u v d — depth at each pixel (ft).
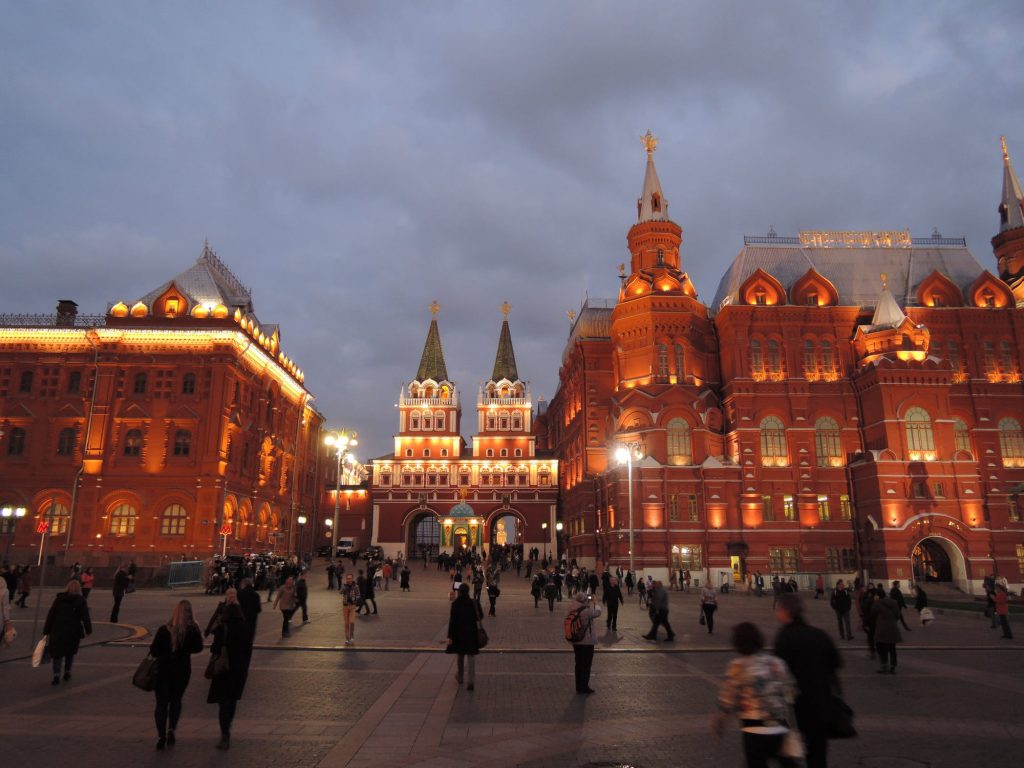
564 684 56.44
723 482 207.21
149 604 118.42
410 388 370.73
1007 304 227.40
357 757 35.94
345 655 70.38
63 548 199.62
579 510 266.77
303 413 298.56
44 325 216.13
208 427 204.54
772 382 215.31
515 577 238.27
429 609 119.55
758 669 25.86
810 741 26.55
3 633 52.75
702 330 234.58
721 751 37.52
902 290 236.02
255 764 34.60
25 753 35.65
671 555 200.85
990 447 211.20
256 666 63.26
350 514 358.23
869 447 208.64
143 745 37.47
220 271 242.37
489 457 354.33
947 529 195.00
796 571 202.39
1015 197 243.40
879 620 64.54
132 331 209.97
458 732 41.04
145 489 201.46
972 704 50.16
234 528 218.38
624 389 225.76
